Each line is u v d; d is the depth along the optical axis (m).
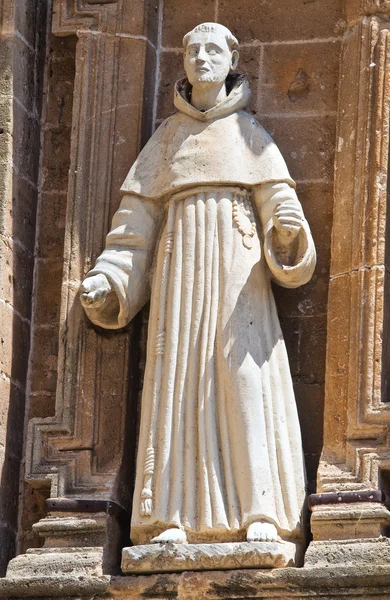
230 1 11.86
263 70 11.66
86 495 10.81
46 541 10.74
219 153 11.01
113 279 10.92
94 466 10.95
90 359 11.13
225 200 10.93
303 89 11.55
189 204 10.95
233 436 10.48
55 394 11.36
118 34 11.73
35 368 11.49
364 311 10.80
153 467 10.56
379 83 11.19
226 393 10.57
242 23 11.80
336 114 11.46
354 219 11.02
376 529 10.30
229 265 10.80
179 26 11.91
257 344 10.69
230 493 10.39
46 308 11.59
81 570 10.48
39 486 11.04
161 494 10.48
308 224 11.25
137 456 10.80
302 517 10.48
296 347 11.10
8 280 11.36
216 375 10.63
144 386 10.80
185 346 10.70
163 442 10.57
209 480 10.41
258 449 10.43
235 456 10.45
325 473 10.53
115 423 11.03
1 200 11.43
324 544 10.26
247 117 11.21
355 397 10.66
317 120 11.47
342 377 10.78
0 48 11.77
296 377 11.05
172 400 10.64
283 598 10.14
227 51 11.19
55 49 12.05
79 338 11.18
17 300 11.45
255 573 10.15
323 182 11.34
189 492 10.45
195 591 10.23
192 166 11.00
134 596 10.34
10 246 11.43
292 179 11.12
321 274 11.18
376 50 11.27
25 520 11.23
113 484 10.85
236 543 10.20
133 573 10.39
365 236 10.94
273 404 10.62
